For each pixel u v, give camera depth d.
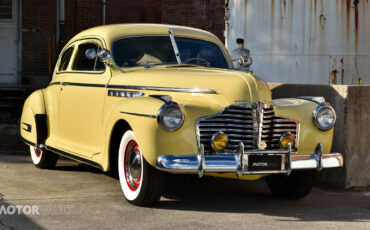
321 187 6.95
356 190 6.80
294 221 5.22
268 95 5.56
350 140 6.79
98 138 6.23
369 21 8.45
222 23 15.34
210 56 6.88
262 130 5.45
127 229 4.78
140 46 6.57
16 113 12.70
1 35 16.22
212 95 5.43
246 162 5.27
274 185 6.32
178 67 6.30
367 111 6.90
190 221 5.09
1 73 16.25
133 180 5.66
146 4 16.20
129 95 5.87
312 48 8.64
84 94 6.57
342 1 8.48
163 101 5.19
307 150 5.71
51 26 16.20
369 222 5.27
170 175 7.47
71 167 7.80
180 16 15.15
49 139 7.34
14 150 9.05
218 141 5.25
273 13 8.80
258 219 5.26
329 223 5.19
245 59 6.30
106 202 5.74
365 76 8.45
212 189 6.70
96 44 6.76
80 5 15.62
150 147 5.17
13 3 16.17
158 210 5.48
